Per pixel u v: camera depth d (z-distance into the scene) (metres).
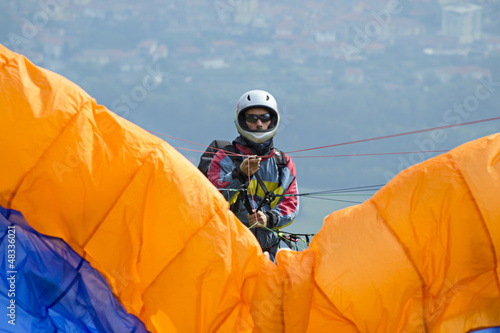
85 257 12.98
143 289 12.91
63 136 12.80
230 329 12.77
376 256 12.76
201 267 12.78
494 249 12.55
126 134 13.13
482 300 12.73
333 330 12.82
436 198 12.77
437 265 12.75
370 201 13.32
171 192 12.95
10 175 12.73
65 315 13.16
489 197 12.59
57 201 12.85
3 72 12.93
